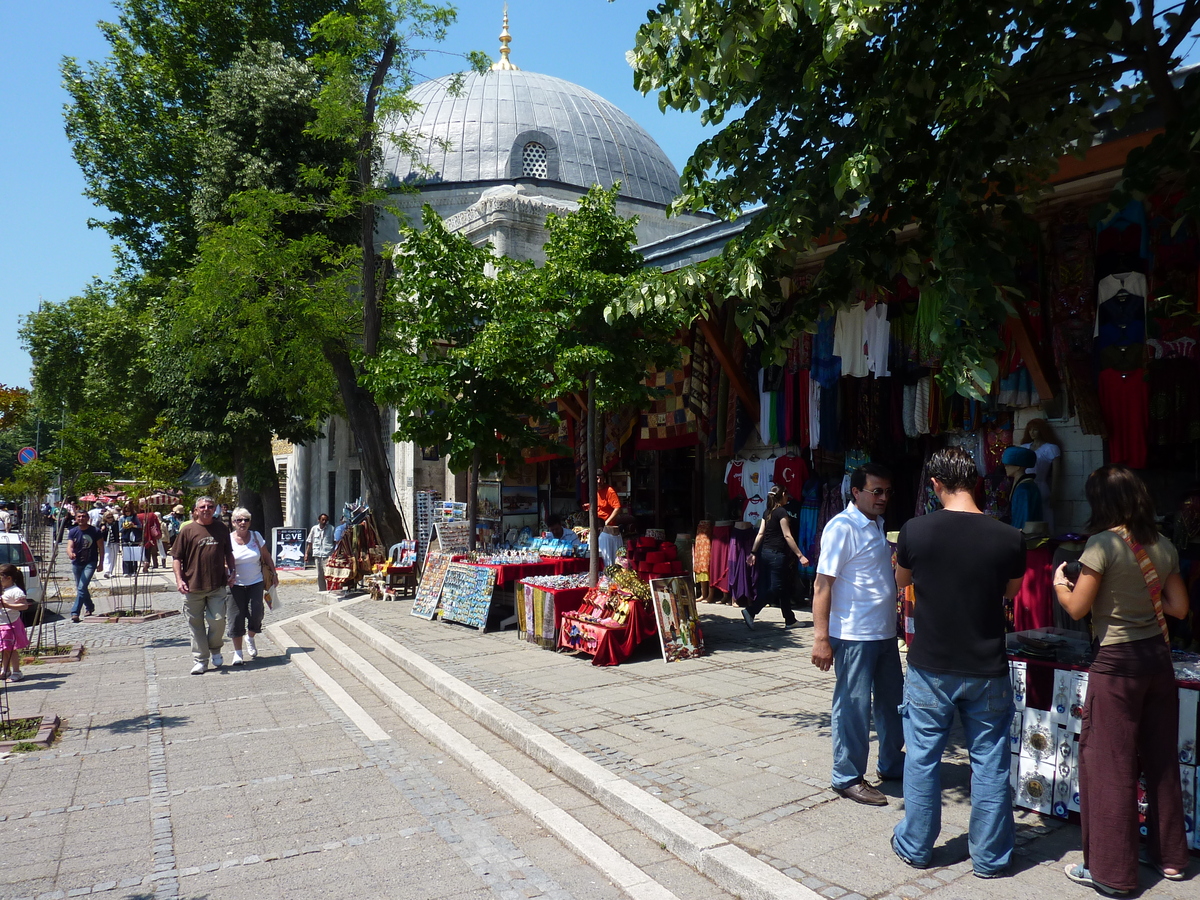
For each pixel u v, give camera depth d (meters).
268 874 3.85
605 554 10.64
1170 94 4.73
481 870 3.86
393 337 15.95
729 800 4.30
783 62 5.34
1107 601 3.38
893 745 4.50
